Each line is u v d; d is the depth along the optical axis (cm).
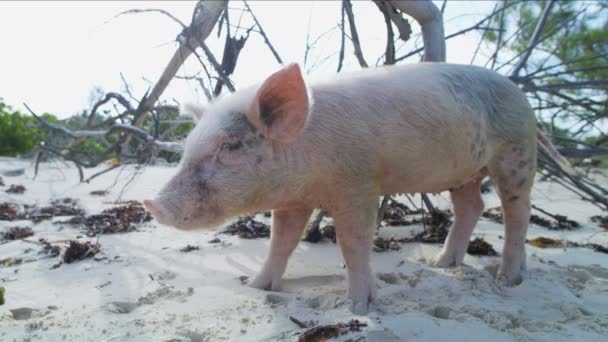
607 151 172
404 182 105
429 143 103
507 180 117
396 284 110
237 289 103
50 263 122
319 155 94
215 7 150
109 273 114
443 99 105
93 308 93
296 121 88
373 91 100
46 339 81
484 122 112
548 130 225
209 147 89
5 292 102
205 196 88
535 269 118
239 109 91
